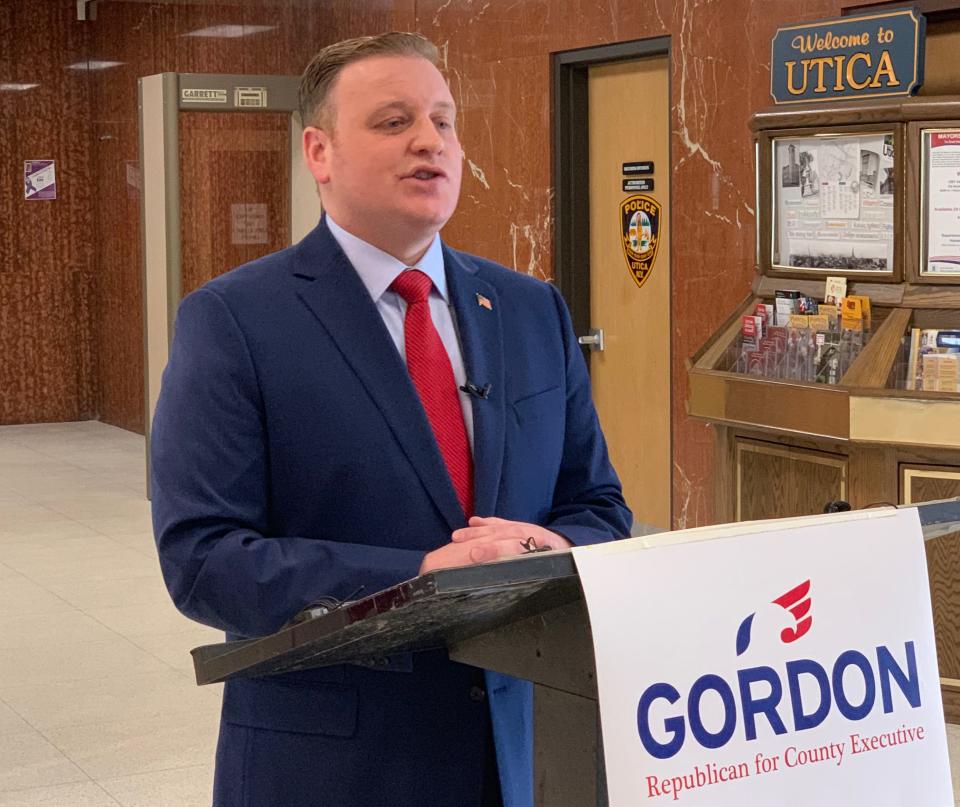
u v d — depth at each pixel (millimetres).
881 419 4207
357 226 1789
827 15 5531
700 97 6172
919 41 4449
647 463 6867
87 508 8234
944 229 4438
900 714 1363
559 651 1309
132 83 11086
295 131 8055
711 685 1238
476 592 1131
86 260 12062
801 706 1293
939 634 4383
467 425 1817
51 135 11828
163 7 10617
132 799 3811
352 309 1769
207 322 1741
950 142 4391
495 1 7402
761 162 4910
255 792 1707
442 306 1877
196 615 1664
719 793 1229
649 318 6773
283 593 1576
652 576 1220
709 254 6199
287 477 1729
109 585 6324
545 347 1956
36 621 5711
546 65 7094
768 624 1284
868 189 4590
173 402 1719
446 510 1732
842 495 4426
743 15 5934
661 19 6355
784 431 4496
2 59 11594
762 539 1296
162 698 4707
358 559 1576
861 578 1359
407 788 1666
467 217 7734
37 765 4074
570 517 1915
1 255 11773
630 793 1179
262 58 9695
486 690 1669
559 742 1317
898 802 1350
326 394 1727
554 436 1911
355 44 1758
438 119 1763
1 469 9695
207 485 1678
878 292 4555
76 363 12109
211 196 8016
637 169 6777
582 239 7141
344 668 1682
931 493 4238
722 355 4875
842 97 4672
